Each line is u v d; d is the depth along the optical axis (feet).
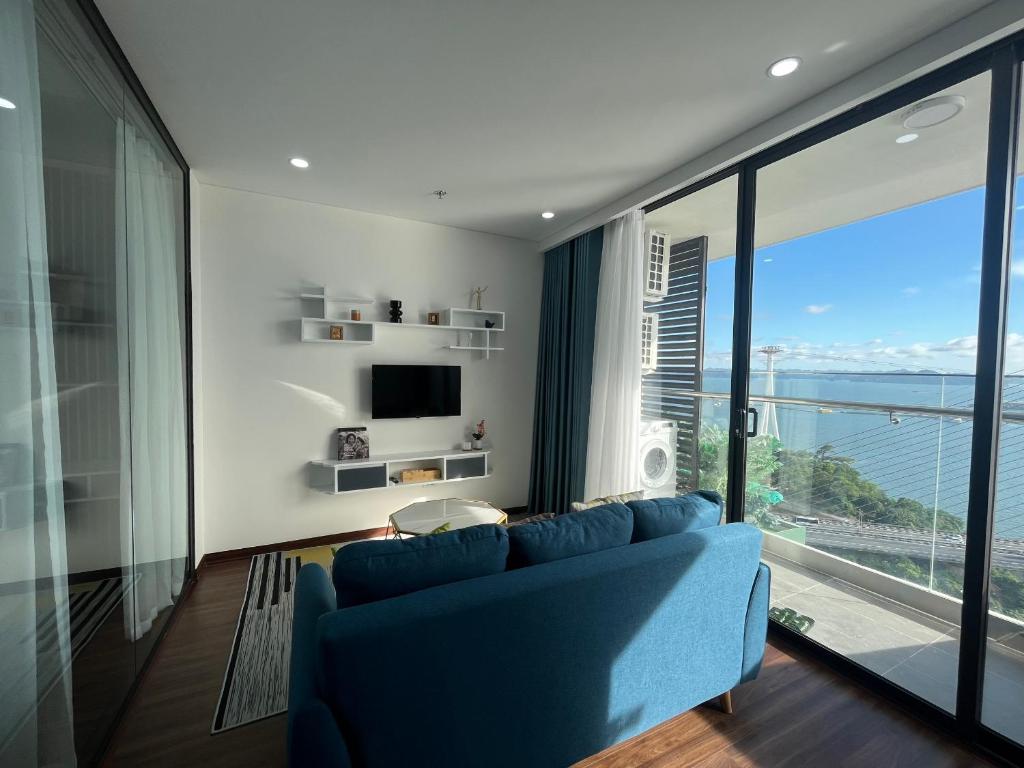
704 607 5.38
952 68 5.53
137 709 5.86
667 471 10.51
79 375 4.61
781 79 6.30
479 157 8.76
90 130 4.95
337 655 3.40
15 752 3.45
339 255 11.70
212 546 10.62
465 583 4.12
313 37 5.54
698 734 5.57
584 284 12.42
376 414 12.00
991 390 5.28
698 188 9.24
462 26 5.33
